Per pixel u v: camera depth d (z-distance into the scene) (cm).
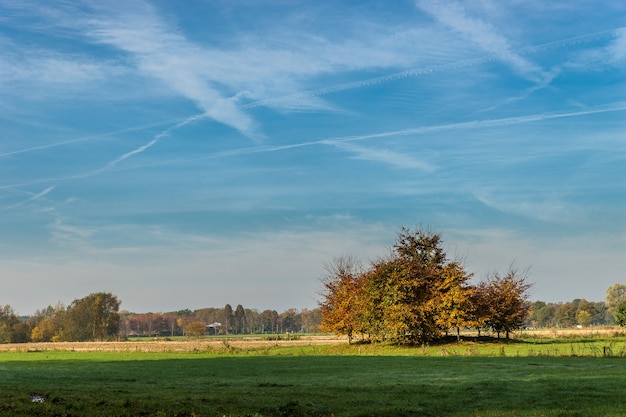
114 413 2216
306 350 7112
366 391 2903
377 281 7281
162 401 2481
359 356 5716
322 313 8175
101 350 8431
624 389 2781
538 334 9569
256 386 3166
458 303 7150
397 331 6962
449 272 7325
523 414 2206
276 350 7269
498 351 5769
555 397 2603
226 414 2247
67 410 2256
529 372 3606
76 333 16625
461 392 2802
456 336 7925
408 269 7150
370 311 7256
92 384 3269
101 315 16875
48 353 7812
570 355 4984
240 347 8294
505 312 7644
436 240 7481
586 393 2683
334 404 2506
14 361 5981
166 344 10906
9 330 16500
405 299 7106
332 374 3834
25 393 2670
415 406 2452
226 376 3834
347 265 8281
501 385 3009
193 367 4675
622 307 8394
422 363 4497
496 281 7825
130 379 3644
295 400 2588
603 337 8244
